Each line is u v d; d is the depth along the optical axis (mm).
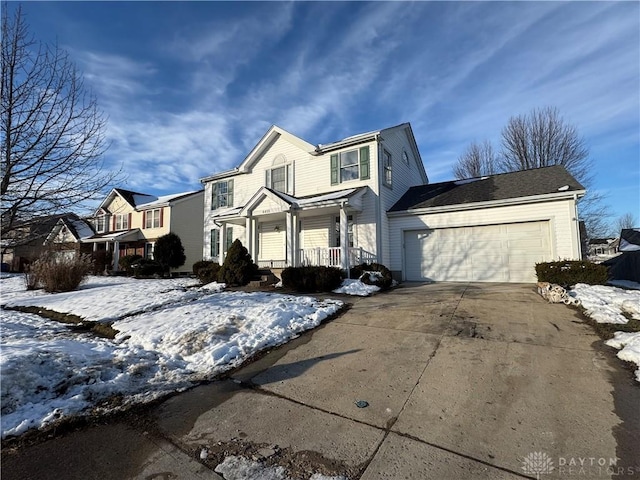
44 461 2545
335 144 13539
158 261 19953
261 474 2330
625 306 6137
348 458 2486
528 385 3553
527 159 22188
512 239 11195
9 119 6734
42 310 8883
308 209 12250
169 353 5008
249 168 16328
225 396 3686
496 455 2457
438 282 11859
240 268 11734
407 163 16344
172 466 2457
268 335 5629
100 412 3322
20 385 3461
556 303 7035
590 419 2879
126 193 26969
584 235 16812
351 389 3711
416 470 2318
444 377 3865
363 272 11055
